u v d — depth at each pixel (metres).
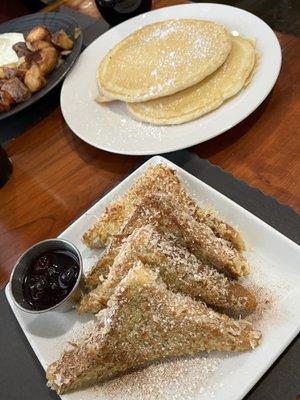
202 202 0.26
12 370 0.24
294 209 0.26
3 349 0.25
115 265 0.22
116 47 0.37
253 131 0.31
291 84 0.32
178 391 0.20
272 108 0.31
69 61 0.39
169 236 0.23
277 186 0.27
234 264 0.22
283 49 0.35
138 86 0.33
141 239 0.22
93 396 0.21
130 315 0.20
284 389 0.20
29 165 0.35
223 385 0.20
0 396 0.23
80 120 0.34
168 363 0.22
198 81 0.31
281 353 0.20
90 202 0.31
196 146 0.31
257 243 0.24
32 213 0.31
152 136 0.31
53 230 0.30
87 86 0.37
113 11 0.42
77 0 0.50
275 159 0.29
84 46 0.43
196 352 0.21
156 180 0.26
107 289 0.23
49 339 0.24
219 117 0.30
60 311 0.24
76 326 0.24
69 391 0.21
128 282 0.20
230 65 0.32
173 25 0.36
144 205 0.23
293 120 0.30
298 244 0.24
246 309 0.22
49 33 0.42
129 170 0.32
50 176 0.33
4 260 0.29
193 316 0.20
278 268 0.23
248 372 0.20
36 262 0.25
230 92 0.31
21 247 0.30
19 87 0.37
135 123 0.33
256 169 0.29
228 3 0.66
